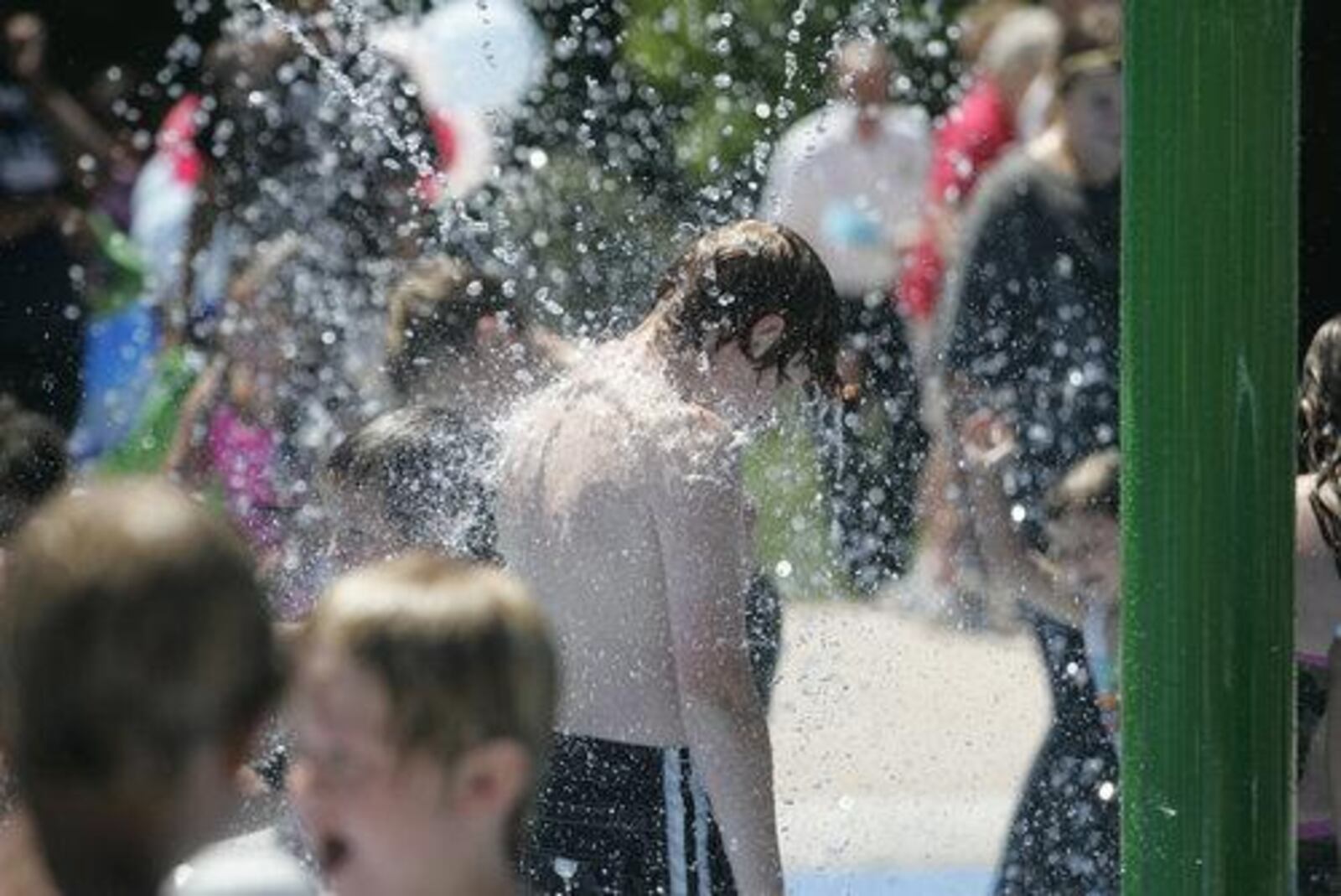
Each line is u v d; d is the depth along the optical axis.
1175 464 9.52
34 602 6.18
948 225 22.33
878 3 24.95
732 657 11.14
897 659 20.03
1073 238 18.66
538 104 24.61
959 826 17.72
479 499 12.35
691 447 11.13
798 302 11.39
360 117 18.20
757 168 24.28
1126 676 9.72
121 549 6.20
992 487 15.55
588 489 11.21
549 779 11.32
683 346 11.39
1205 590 9.52
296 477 17.27
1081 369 18.55
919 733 19.05
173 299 19.56
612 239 22.42
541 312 17.83
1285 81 9.46
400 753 6.86
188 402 17.53
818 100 25.42
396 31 19.48
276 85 18.69
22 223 21.47
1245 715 9.57
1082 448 18.28
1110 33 19.31
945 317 19.11
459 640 6.86
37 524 6.33
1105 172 18.69
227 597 6.25
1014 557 15.23
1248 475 9.49
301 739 7.15
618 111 25.23
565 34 25.62
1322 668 11.92
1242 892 9.62
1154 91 9.45
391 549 12.35
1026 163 18.81
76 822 6.20
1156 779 9.64
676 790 11.26
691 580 11.10
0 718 6.38
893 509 20.84
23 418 12.19
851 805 17.97
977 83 22.81
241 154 18.73
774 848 11.18
